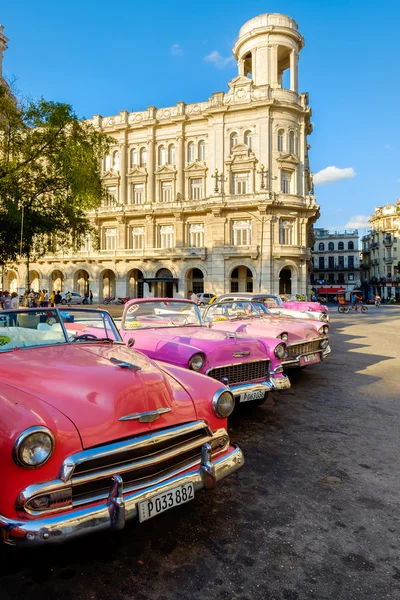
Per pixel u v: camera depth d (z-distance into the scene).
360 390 7.10
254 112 37.50
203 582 2.38
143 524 3.00
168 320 6.19
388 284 70.50
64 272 44.06
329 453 4.36
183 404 2.94
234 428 5.16
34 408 2.37
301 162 38.12
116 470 2.44
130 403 2.65
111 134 42.69
